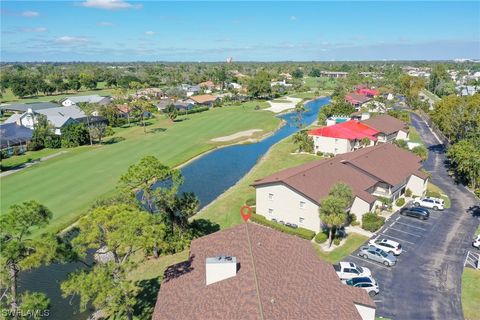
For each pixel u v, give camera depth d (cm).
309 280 3131
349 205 5303
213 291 2945
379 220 5372
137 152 10125
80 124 11588
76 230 5666
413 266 4406
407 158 7181
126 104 16462
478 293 3869
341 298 3025
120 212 3222
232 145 11162
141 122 15075
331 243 4944
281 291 2836
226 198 6688
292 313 2628
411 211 5747
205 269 3275
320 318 2673
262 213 5772
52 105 17525
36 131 10994
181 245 4919
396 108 17712
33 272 4600
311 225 5297
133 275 4416
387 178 6116
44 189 7300
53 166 8938
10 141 10588
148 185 4916
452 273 4247
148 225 3156
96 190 7206
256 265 3062
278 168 8562
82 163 9156
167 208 4928
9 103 19938
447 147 9588
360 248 4831
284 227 5369
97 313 3812
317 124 14162
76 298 4056
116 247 3166
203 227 5581
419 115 15762
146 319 3616
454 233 5216
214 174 8406
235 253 3347
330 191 5034
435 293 3888
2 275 2648
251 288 2791
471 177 6894
